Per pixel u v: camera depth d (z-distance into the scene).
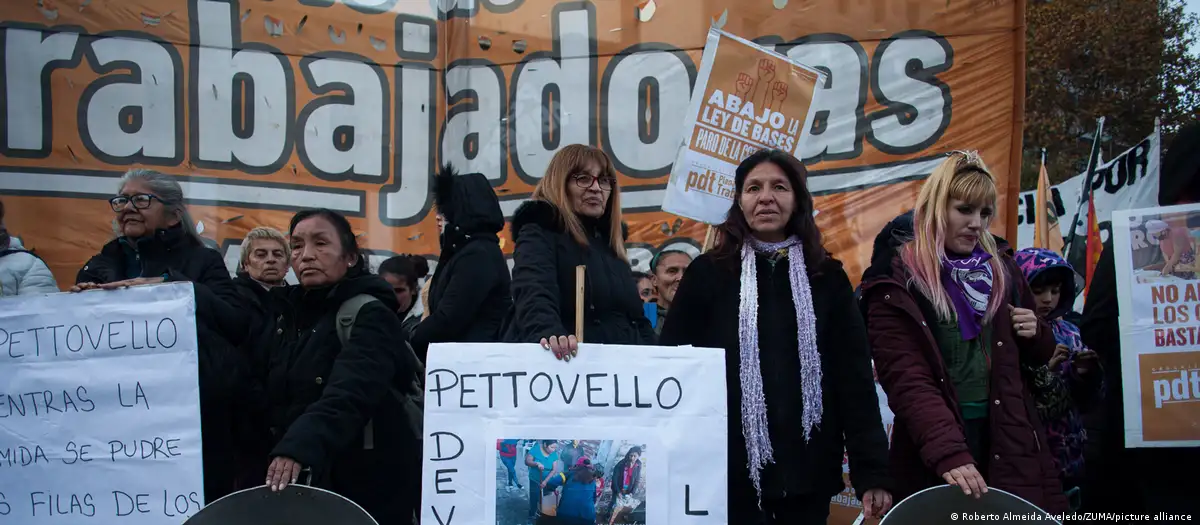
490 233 3.74
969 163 3.14
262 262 4.62
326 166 5.64
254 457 3.39
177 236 3.60
